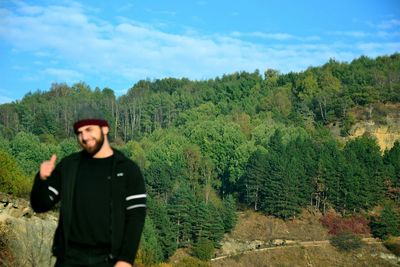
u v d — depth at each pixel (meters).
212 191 126.81
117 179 4.78
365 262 95.81
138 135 180.62
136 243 4.70
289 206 109.44
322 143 153.12
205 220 93.62
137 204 4.79
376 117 171.12
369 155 131.50
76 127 4.84
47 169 4.84
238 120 175.25
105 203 4.75
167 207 96.12
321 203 117.56
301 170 116.31
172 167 127.88
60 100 193.25
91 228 4.71
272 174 113.00
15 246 18.30
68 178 4.84
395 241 100.94
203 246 90.62
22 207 25.75
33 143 126.88
